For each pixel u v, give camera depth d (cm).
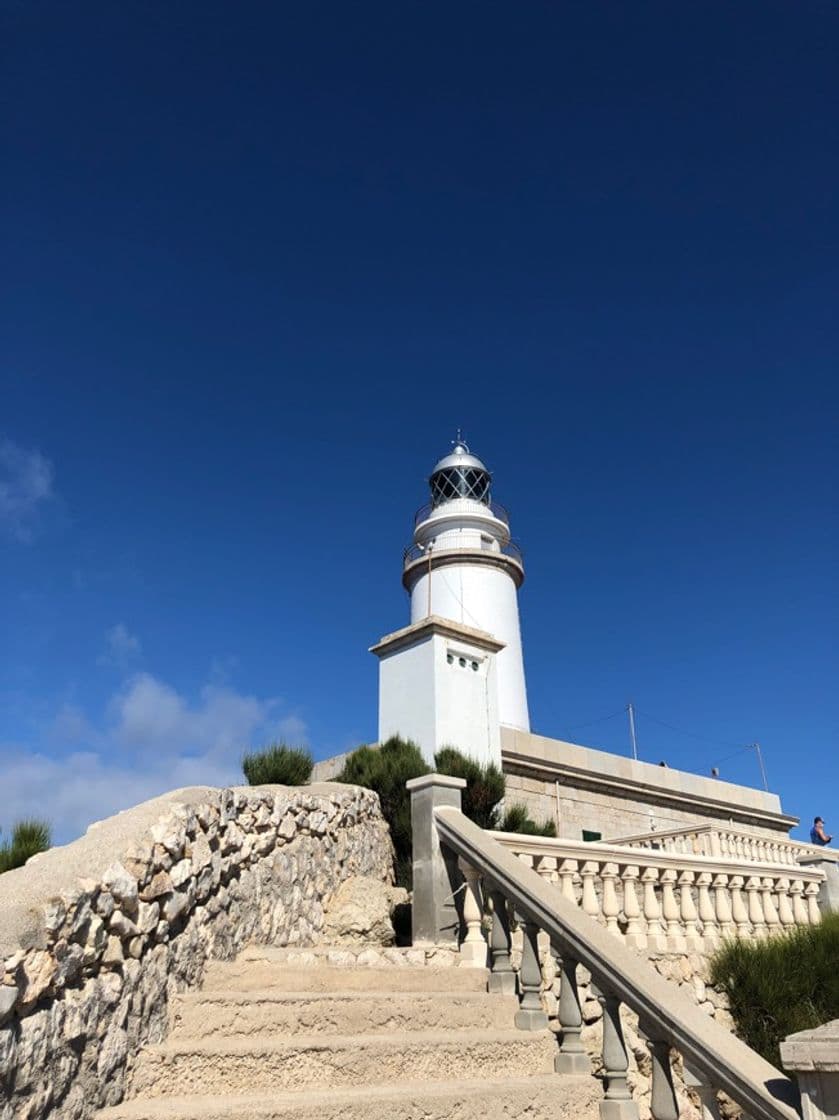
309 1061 444
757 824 2461
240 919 627
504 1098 460
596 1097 512
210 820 575
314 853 823
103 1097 365
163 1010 448
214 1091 412
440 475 2925
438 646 1409
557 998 693
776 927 997
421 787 770
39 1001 325
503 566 2683
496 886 650
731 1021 830
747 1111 414
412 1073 480
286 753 997
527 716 2527
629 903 852
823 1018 789
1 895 346
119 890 402
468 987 632
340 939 812
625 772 2039
